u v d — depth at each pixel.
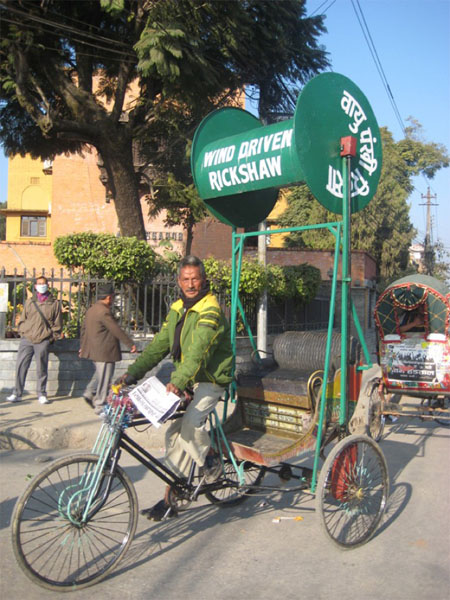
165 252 12.52
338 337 4.74
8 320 9.48
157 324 10.10
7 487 5.28
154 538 4.22
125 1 11.27
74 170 24.34
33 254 24.12
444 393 7.29
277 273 12.60
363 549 4.11
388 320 7.58
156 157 13.95
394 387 7.54
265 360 5.14
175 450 4.02
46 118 11.95
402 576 3.69
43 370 8.23
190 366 3.71
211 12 10.95
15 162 31.58
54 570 3.56
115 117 12.91
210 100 12.81
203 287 4.02
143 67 10.23
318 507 3.95
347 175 4.19
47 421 7.19
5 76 12.10
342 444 4.09
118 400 3.66
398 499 5.16
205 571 3.72
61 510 3.53
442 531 4.45
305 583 3.57
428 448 7.07
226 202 5.08
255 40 12.63
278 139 4.20
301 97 4.01
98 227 24.41
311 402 4.33
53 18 11.98
